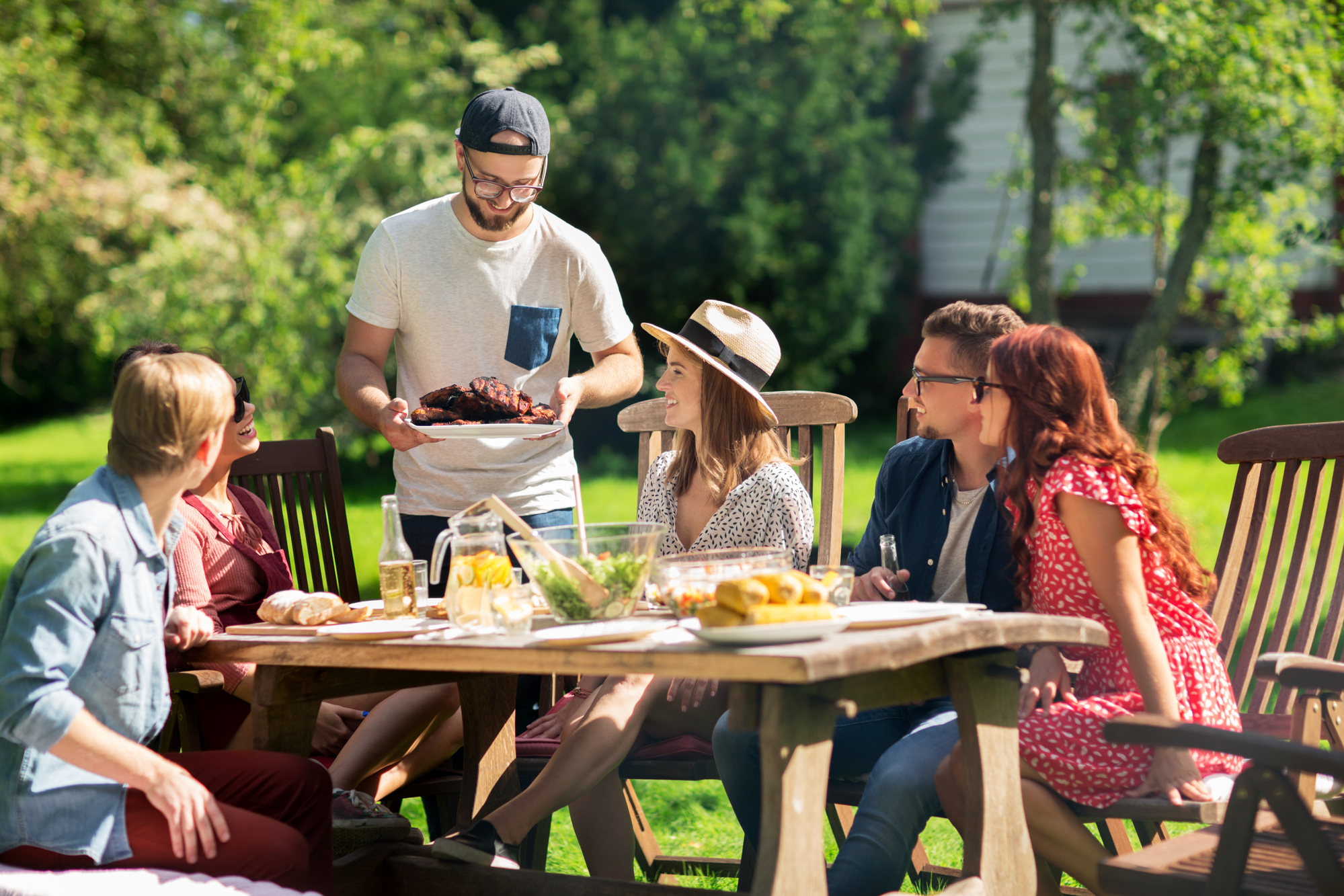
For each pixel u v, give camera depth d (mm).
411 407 3578
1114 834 2957
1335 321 8117
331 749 3094
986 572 2807
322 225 10164
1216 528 7852
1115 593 2373
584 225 12461
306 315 10039
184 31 13211
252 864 2129
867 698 2014
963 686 2164
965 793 2176
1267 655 2521
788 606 1895
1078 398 2508
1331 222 5754
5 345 20078
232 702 2955
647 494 3238
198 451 2191
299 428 10844
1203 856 2098
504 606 2098
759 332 3059
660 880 3443
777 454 3088
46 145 11656
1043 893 2438
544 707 3266
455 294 3502
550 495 3576
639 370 3727
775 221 12383
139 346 2994
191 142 12828
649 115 12367
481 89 12453
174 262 10070
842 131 12852
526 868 2840
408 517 3547
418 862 2566
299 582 3656
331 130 12750
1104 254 13875
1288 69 6289
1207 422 12664
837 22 11805
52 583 2041
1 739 2084
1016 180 9008
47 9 12000
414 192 11242
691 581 2111
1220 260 7859
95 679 2109
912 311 14586
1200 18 6312
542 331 3555
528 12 13398
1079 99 7426
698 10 10188
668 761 2734
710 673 1783
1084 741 2361
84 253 12977
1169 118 7203
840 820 3301
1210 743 1941
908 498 2980
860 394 14258
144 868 2059
